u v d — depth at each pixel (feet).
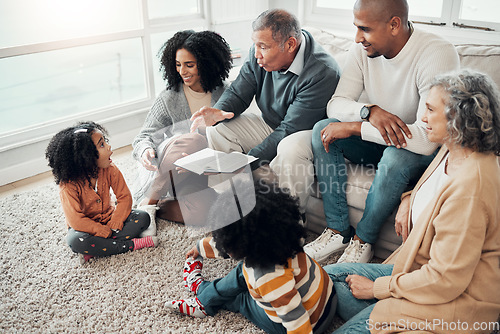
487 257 3.93
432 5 9.66
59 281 5.88
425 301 4.05
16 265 6.19
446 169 4.54
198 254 5.70
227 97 7.09
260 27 6.22
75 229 6.18
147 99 10.43
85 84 10.08
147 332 5.04
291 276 4.25
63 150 5.94
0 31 8.30
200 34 7.00
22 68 8.93
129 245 6.37
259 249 4.09
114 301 5.52
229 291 4.92
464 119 3.92
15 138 8.59
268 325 4.77
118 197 6.49
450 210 3.89
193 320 5.22
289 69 6.54
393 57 5.74
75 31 9.23
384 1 5.28
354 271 5.04
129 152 9.78
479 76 4.04
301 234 4.32
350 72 6.33
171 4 10.75
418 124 5.46
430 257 4.10
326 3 11.21
